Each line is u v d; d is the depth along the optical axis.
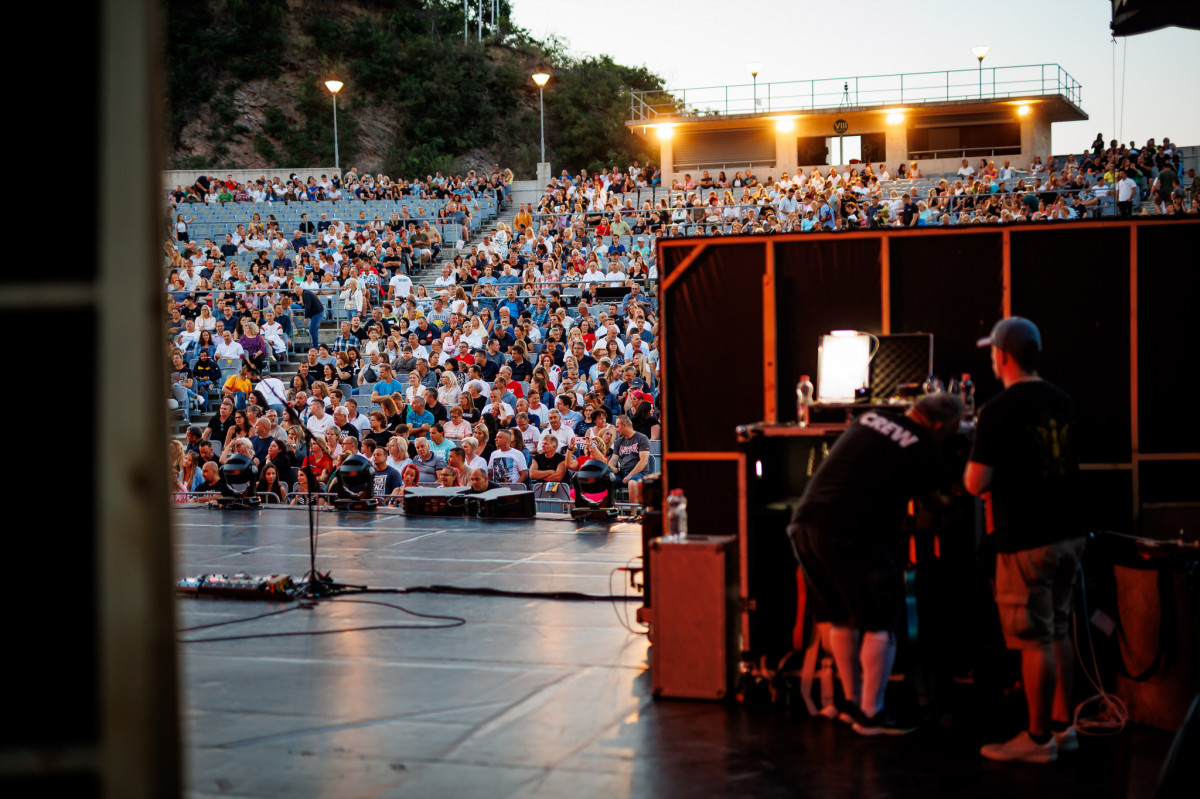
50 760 1.61
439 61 57.66
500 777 4.00
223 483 12.91
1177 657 4.49
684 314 6.15
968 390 5.43
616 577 8.07
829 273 5.95
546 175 35.66
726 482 6.09
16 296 1.61
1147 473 5.56
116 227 1.61
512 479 12.07
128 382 1.61
